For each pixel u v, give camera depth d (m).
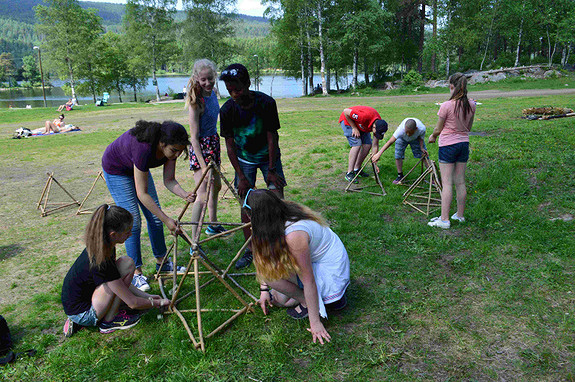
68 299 3.14
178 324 3.34
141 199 3.53
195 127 4.38
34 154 12.79
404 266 4.05
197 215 4.77
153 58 43.62
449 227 4.91
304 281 2.97
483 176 6.63
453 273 3.86
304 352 2.91
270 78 115.44
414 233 4.79
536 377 2.56
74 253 4.99
